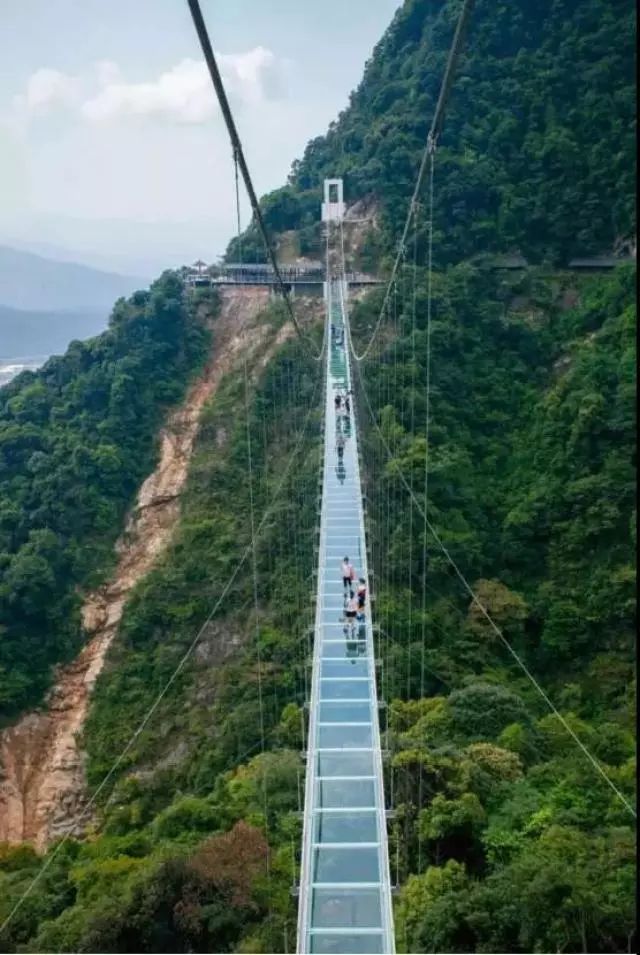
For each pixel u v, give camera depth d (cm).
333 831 1077
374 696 1341
